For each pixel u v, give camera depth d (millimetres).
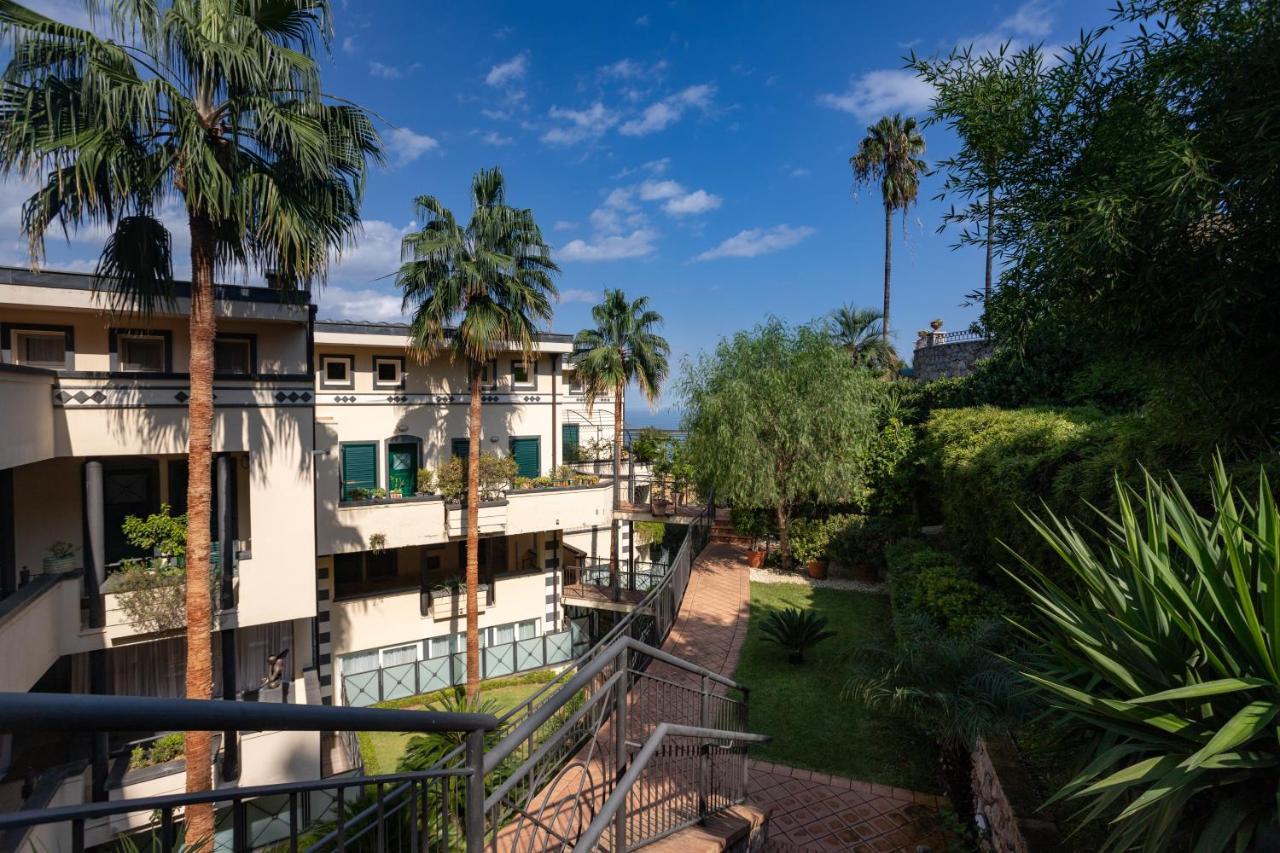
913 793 6766
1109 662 3006
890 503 16000
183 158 7434
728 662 10078
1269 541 2688
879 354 29297
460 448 19484
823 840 5965
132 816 8992
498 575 18953
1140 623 3156
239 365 12672
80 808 1022
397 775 1873
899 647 7051
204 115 7797
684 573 13453
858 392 15062
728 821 5012
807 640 10141
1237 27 3354
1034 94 4363
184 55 7332
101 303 10820
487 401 19922
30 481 11547
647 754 3492
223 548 11062
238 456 13141
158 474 12484
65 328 11172
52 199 7469
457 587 17891
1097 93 4164
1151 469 4895
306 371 12992
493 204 14016
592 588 20391
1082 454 6480
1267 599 2545
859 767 7293
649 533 26922
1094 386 7465
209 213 7844
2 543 9164
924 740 7766
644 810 4723
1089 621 3424
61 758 9695
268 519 11445
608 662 3381
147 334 11680
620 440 20812
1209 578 2816
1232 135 3350
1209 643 2869
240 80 7473
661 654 4328
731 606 12898
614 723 3803
